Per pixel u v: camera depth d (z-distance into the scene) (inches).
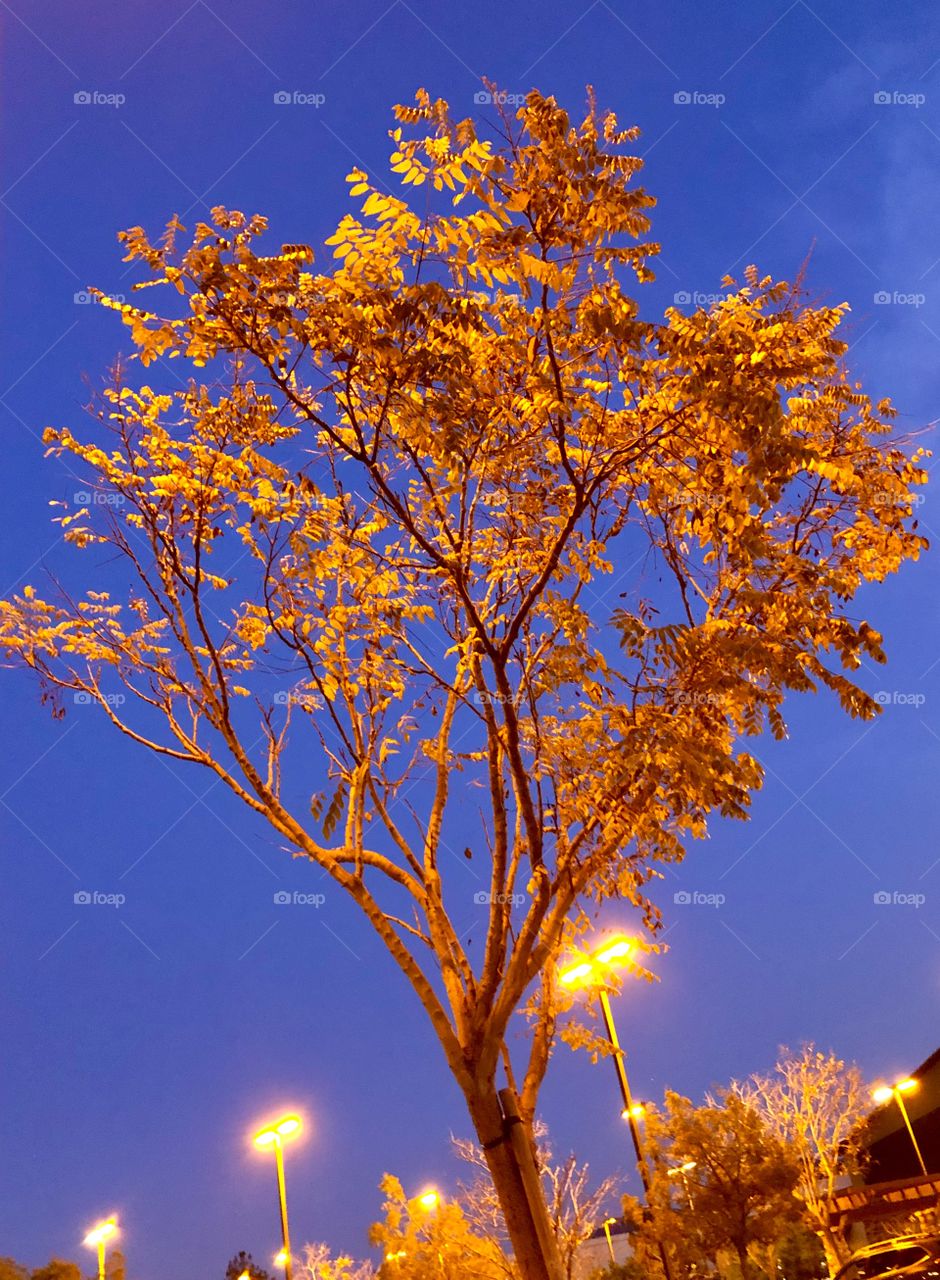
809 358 362.0
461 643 421.7
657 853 409.1
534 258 331.0
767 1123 1013.2
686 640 366.9
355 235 344.2
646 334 338.6
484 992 407.5
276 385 368.5
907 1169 1520.7
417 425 355.3
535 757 402.9
